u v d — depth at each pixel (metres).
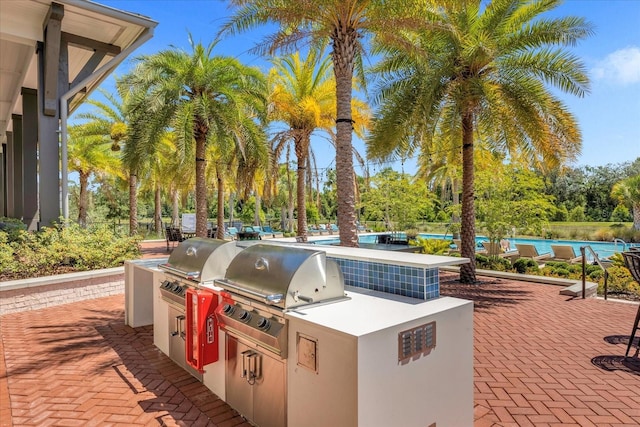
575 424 2.65
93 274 6.46
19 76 9.81
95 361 3.75
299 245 3.92
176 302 3.41
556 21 7.01
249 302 2.40
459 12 7.16
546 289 7.43
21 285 5.58
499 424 2.65
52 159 7.36
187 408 2.82
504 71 7.54
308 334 2.02
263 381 2.38
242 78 10.23
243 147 10.55
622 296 6.80
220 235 16.16
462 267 8.12
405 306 2.31
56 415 2.74
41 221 7.27
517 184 10.31
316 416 1.97
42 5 6.70
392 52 7.96
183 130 9.43
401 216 19.48
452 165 10.45
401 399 1.97
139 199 30.31
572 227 22.42
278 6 6.19
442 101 7.67
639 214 21.33
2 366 3.63
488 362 3.79
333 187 31.33
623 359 3.85
